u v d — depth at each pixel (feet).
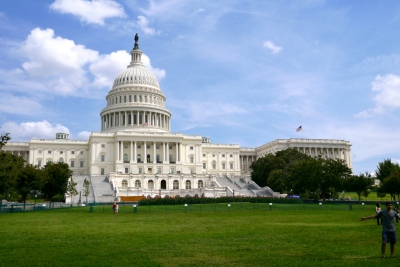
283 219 161.27
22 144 570.05
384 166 405.59
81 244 90.63
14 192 255.91
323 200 334.44
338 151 615.57
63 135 577.02
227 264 68.23
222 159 597.11
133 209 235.61
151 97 592.19
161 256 75.51
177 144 514.68
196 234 107.96
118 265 68.18
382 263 67.51
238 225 134.41
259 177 472.44
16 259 73.61
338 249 81.61
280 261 70.03
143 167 492.13
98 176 432.66
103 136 501.97
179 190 389.60
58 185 327.67
